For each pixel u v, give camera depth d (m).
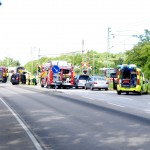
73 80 57.75
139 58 75.06
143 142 12.09
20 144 11.64
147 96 38.00
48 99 32.50
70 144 11.78
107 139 12.65
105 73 91.12
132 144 11.73
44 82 60.72
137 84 40.31
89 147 11.27
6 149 10.83
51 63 57.72
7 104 27.31
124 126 15.73
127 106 25.58
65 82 57.38
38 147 11.14
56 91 45.75
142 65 74.50
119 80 40.72
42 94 40.50
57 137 13.10
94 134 13.70
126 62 77.50
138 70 40.53
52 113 21.02
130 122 17.00
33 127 15.56
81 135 13.50
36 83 76.62
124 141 12.27
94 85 51.59
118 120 17.77
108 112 21.47
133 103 28.28
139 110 22.67
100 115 19.91
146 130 14.62
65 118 18.61
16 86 67.25
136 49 76.00
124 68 40.56
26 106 25.61
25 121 17.48
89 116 19.44
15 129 14.85
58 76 57.16
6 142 11.99
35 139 12.55
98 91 48.59
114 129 14.90
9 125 16.02
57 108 24.05
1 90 49.88
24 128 15.10
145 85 42.94
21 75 83.19
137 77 40.44
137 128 15.15
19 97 35.31
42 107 24.83
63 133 13.97
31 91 47.16
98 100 31.33
